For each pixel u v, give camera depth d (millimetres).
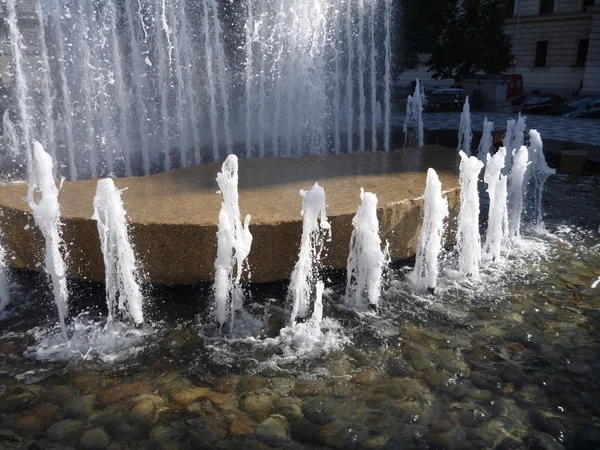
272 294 3549
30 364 2828
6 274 3662
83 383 2674
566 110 17875
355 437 2324
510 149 8062
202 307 3385
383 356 2941
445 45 18094
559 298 3646
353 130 9344
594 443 2318
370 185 4137
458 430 2381
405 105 19500
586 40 25906
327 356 2932
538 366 2869
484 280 3920
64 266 3436
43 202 3109
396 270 3965
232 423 2402
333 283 3750
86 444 2277
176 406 2516
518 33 27922
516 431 2385
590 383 2732
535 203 5895
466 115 9172
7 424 2383
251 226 3303
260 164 4934
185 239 3254
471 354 2979
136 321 3213
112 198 3141
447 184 4191
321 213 3277
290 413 2475
